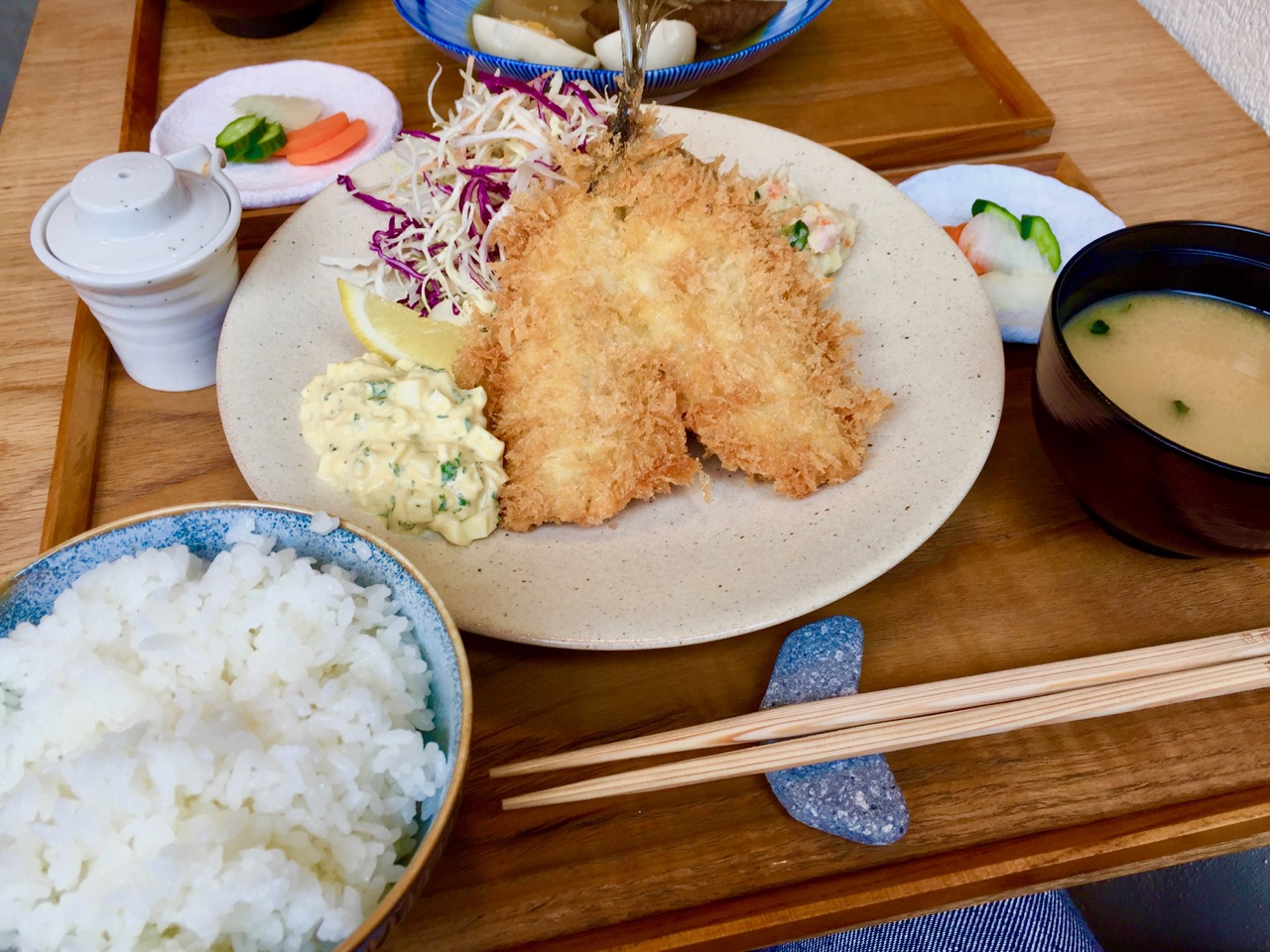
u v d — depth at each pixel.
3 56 0.76
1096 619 0.28
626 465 0.29
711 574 0.27
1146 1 0.55
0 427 0.32
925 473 0.29
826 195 0.38
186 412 0.33
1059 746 0.26
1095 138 0.43
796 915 0.22
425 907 0.23
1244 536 0.25
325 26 0.50
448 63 0.48
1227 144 0.43
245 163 0.42
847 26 0.49
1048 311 0.27
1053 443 0.28
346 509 0.28
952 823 0.24
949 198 0.39
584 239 0.32
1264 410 0.28
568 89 0.40
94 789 0.19
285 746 0.20
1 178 0.41
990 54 0.47
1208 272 0.30
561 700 0.26
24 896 0.19
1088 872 0.24
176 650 0.22
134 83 0.45
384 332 0.33
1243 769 0.25
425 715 0.22
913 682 0.27
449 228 0.38
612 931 0.22
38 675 0.22
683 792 0.25
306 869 0.19
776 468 0.29
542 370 0.30
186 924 0.18
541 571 0.27
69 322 0.36
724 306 0.31
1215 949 0.35
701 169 0.33
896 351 0.33
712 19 0.44
